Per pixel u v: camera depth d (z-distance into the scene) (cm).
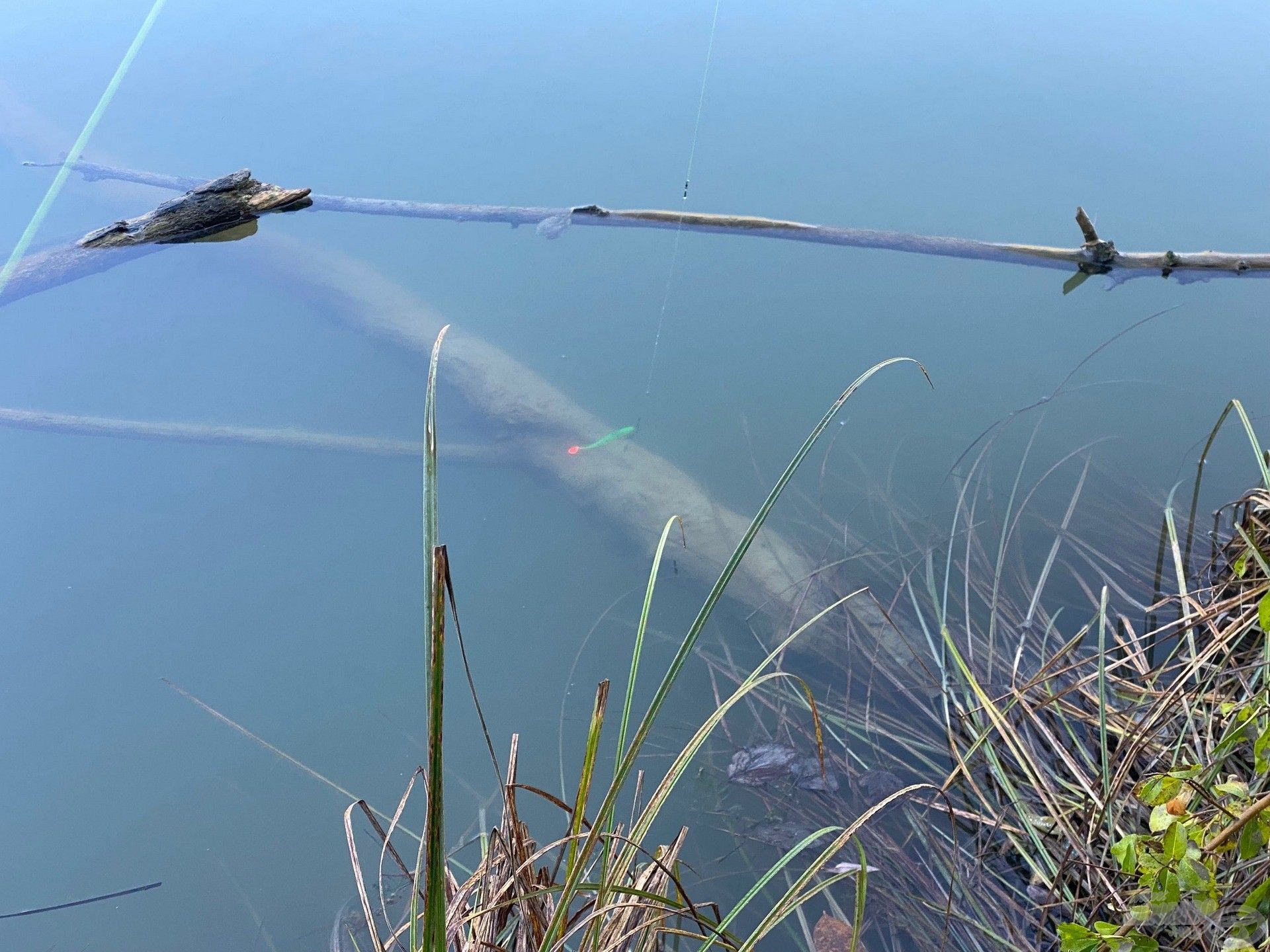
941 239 145
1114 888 69
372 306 143
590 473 119
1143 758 81
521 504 119
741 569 108
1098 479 110
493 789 93
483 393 130
